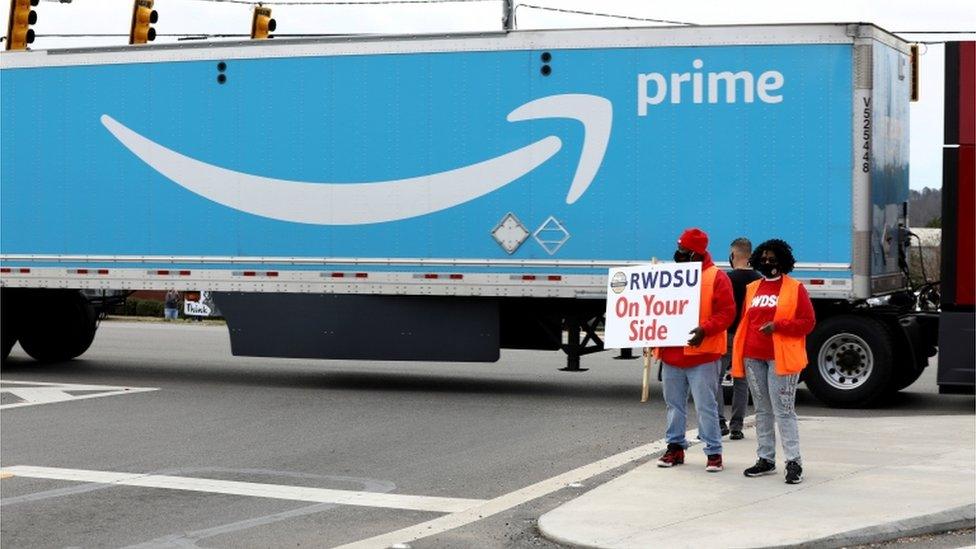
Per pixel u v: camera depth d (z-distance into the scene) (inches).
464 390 720.3
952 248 608.7
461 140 673.6
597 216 656.4
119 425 573.0
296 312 706.8
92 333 864.3
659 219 648.4
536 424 577.6
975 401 667.4
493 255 671.1
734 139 637.9
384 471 458.9
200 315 1565.0
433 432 553.3
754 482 411.2
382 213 686.5
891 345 622.5
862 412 617.3
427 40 677.3
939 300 641.0
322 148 695.1
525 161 665.0
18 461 478.9
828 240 627.5
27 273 750.5
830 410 625.6
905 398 681.6
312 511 390.6
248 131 708.0
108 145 734.5
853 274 624.1
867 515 357.1
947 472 423.5
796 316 408.2
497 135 668.7
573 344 693.3
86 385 732.7
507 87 666.8
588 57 655.1
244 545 346.3
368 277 689.6
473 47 671.1
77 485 432.1
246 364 888.3
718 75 639.1
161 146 724.0
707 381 430.6
